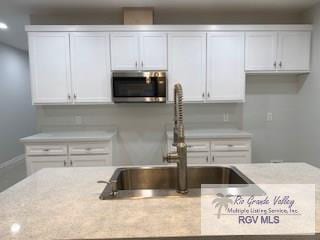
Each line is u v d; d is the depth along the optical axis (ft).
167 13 11.00
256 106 11.54
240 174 4.65
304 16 10.80
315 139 10.16
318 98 9.91
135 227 2.77
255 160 11.78
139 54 9.96
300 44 10.18
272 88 11.48
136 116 11.42
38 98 10.00
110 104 11.21
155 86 9.84
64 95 10.03
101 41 9.88
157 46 9.96
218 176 5.18
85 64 9.94
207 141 9.70
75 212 3.17
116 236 2.61
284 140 11.71
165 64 10.03
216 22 11.18
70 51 9.87
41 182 4.41
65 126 11.27
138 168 5.12
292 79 11.44
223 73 10.18
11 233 2.69
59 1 9.39
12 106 16.81
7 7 9.90
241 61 10.14
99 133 10.53
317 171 4.84
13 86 17.01
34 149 9.43
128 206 3.31
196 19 11.16
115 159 11.01
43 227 2.81
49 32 9.78
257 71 10.22
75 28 9.78
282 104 11.56
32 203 3.49
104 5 9.87
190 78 10.14
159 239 2.59
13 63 17.02
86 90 10.04
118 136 11.43
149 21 10.18
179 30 9.94
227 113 11.51
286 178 4.41
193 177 5.18
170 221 2.89
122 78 9.78
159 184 5.13
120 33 9.87
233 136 9.69
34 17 10.86
